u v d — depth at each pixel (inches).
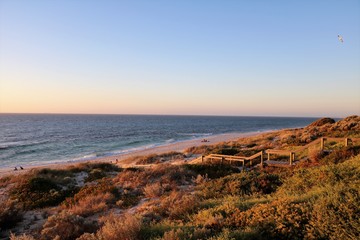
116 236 209.2
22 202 487.5
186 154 1264.8
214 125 5900.6
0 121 6097.4
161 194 454.0
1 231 344.5
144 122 6919.3
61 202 484.1
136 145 2226.9
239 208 251.1
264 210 215.2
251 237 181.6
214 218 221.0
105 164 887.7
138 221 229.1
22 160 1546.5
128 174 623.8
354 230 163.8
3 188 637.3
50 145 2199.8
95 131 3747.5
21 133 3309.5
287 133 1668.3
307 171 391.5
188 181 559.5
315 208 196.2
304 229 182.9
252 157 668.7
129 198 449.4
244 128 4896.7
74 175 754.8
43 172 733.9
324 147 661.3
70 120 7352.4
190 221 254.7
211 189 420.2
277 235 185.6
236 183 407.8
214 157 766.5
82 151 1886.1
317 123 1692.9
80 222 309.3
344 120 1300.4
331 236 166.1
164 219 283.7
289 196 260.1
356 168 334.3
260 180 405.1
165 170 621.9
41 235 295.0
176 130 4175.7
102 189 498.9
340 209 185.5
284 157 727.1
